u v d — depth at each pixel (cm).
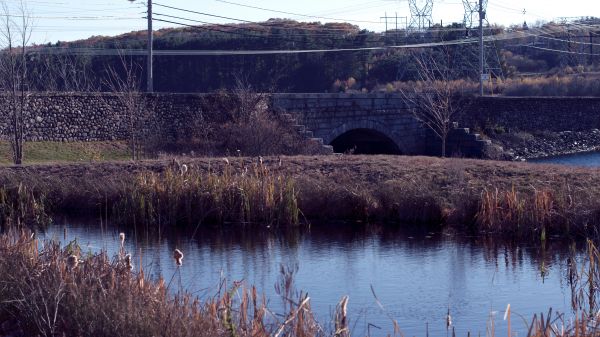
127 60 5741
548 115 4750
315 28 7100
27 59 4862
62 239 1769
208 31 6862
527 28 9400
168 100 3350
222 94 3438
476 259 1603
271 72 6109
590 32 8731
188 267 1511
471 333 1112
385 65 6462
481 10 4878
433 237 1834
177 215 1992
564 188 1848
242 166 2244
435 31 6266
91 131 3231
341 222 2011
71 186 2189
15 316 950
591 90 6062
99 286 941
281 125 3300
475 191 1950
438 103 4000
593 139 4875
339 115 3644
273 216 1973
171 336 827
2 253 1066
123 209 2019
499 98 4472
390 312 1230
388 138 3859
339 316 881
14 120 2777
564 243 1719
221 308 874
